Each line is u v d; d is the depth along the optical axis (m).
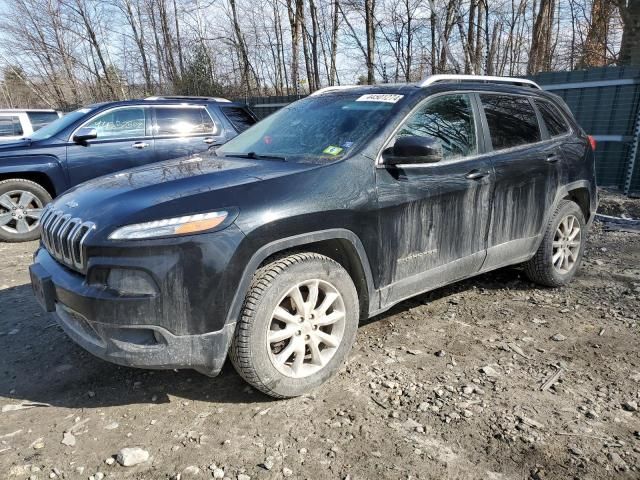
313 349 2.90
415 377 3.08
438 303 4.25
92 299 2.47
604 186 8.53
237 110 8.34
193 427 2.64
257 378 2.69
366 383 3.02
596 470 2.29
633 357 3.31
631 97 7.96
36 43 23.05
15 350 3.55
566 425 2.61
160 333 2.48
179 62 20.39
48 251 3.07
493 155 3.79
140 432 2.61
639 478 2.24
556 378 3.07
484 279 4.81
